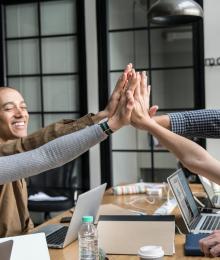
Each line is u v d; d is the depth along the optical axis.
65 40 4.57
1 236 1.94
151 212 2.26
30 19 4.66
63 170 4.19
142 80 1.54
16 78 4.75
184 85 4.51
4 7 4.71
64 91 4.61
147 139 4.43
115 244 1.61
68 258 1.58
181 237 1.75
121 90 1.54
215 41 4.06
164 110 4.55
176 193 1.89
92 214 1.89
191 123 1.69
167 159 4.37
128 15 4.43
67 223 2.09
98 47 4.41
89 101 4.48
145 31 4.41
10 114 2.13
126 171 4.50
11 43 4.74
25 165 1.24
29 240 1.48
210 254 1.45
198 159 1.32
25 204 2.09
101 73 4.42
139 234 1.61
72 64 4.57
